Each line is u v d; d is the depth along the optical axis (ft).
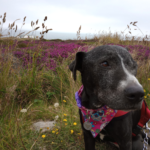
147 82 3.09
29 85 2.57
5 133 1.77
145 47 4.62
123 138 1.37
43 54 3.56
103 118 1.35
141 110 1.58
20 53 3.33
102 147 1.76
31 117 2.16
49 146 1.69
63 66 3.18
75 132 1.92
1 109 2.07
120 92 1.06
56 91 2.83
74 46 4.54
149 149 1.69
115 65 1.19
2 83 2.41
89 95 1.41
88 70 1.34
